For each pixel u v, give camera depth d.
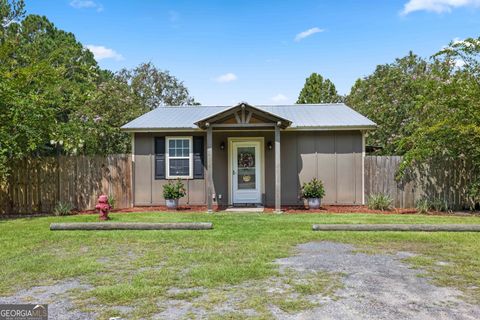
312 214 10.35
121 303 3.84
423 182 11.65
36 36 19.33
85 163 12.11
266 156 12.48
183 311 3.62
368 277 4.69
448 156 11.41
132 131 12.33
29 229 8.16
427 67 18.08
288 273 4.84
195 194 12.56
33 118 10.21
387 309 3.67
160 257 5.66
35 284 4.47
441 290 4.22
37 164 11.75
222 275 4.72
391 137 17.08
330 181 12.22
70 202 11.95
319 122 12.13
